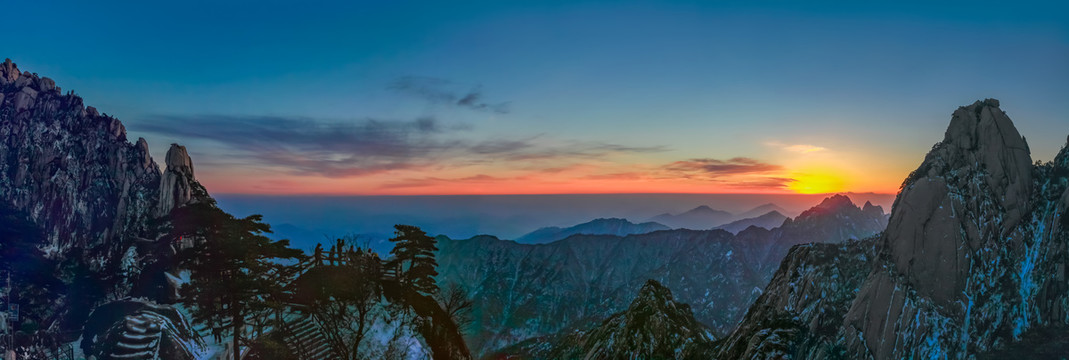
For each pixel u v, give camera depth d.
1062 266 117.00
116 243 151.00
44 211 159.88
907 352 116.31
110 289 132.75
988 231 121.81
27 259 137.62
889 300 121.94
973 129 131.38
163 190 146.75
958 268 119.25
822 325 131.50
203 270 77.00
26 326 114.25
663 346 132.88
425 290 97.69
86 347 98.06
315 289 78.69
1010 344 112.12
